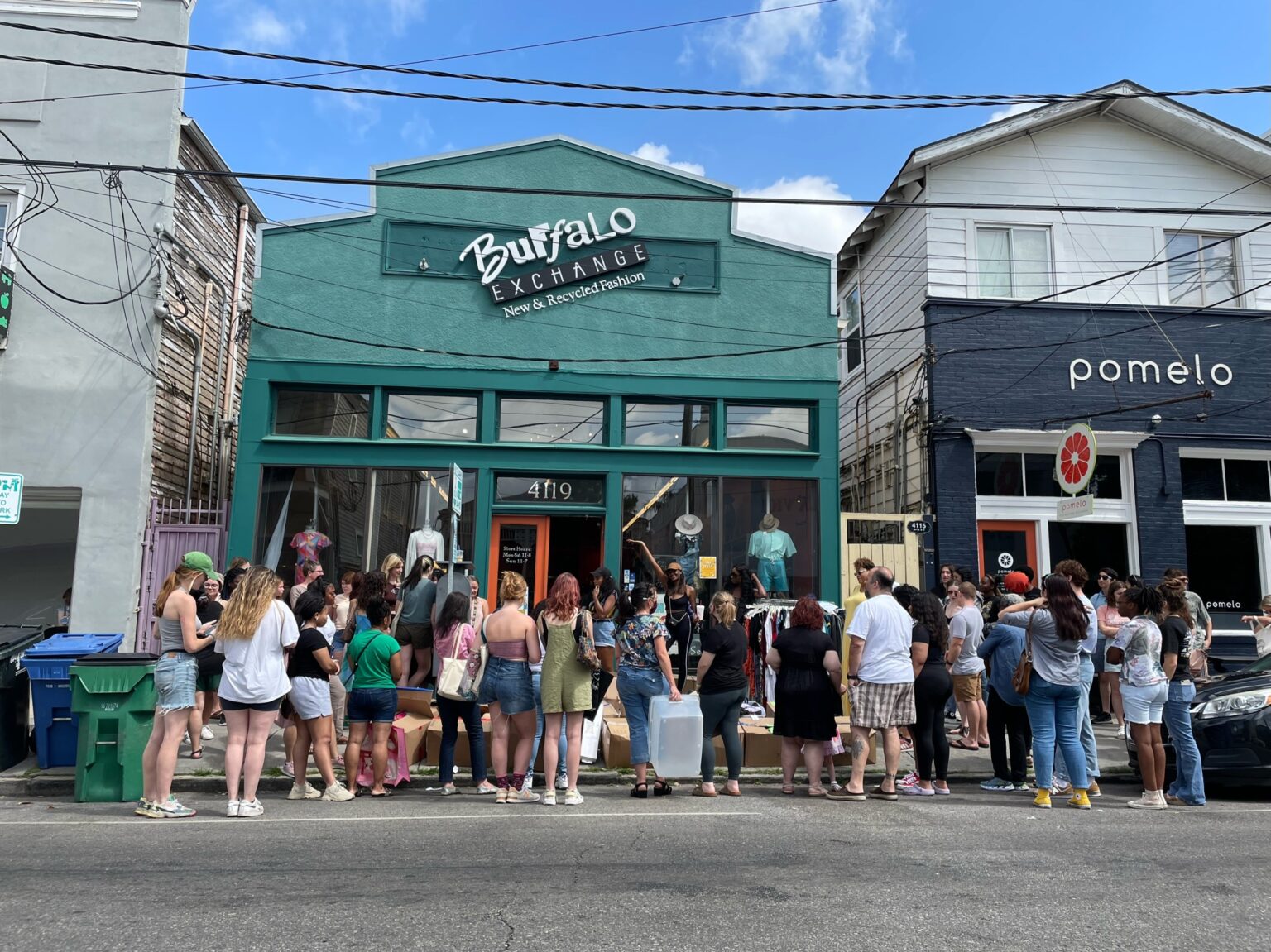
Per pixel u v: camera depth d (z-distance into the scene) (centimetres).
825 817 692
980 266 1405
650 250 1316
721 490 1280
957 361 1353
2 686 855
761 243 1326
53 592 1338
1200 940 420
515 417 1283
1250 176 1434
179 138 1275
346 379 1252
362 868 527
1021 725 839
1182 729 773
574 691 740
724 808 728
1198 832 647
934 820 687
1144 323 1380
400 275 1277
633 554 1257
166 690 697
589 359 1288
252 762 691
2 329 1188
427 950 396
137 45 1268
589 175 1320
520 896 474
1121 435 1341
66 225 1227
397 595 1012
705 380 1295
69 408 1197
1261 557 1370
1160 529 1338
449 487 1170
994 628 853
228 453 1502
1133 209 941
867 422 1647
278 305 1254
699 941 409
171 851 569
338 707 879
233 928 422
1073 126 1426
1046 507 1348
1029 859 561
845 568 1264
